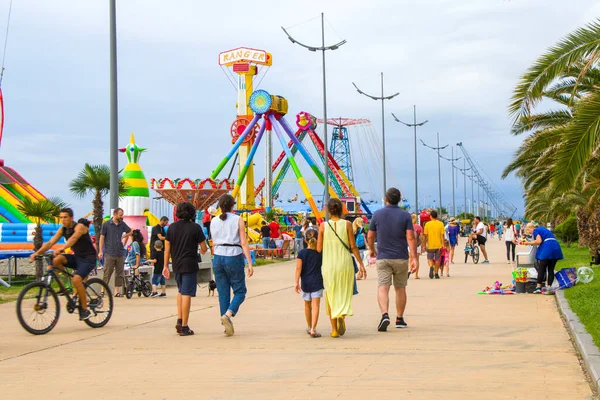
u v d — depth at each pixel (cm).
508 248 3247
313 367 823
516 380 733
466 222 9750
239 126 6081
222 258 1108
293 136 5694
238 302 1102
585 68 1319
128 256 1889
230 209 1126
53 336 1105
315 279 1067
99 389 725
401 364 830
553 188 1390
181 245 1111
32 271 2647
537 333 1057
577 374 761
